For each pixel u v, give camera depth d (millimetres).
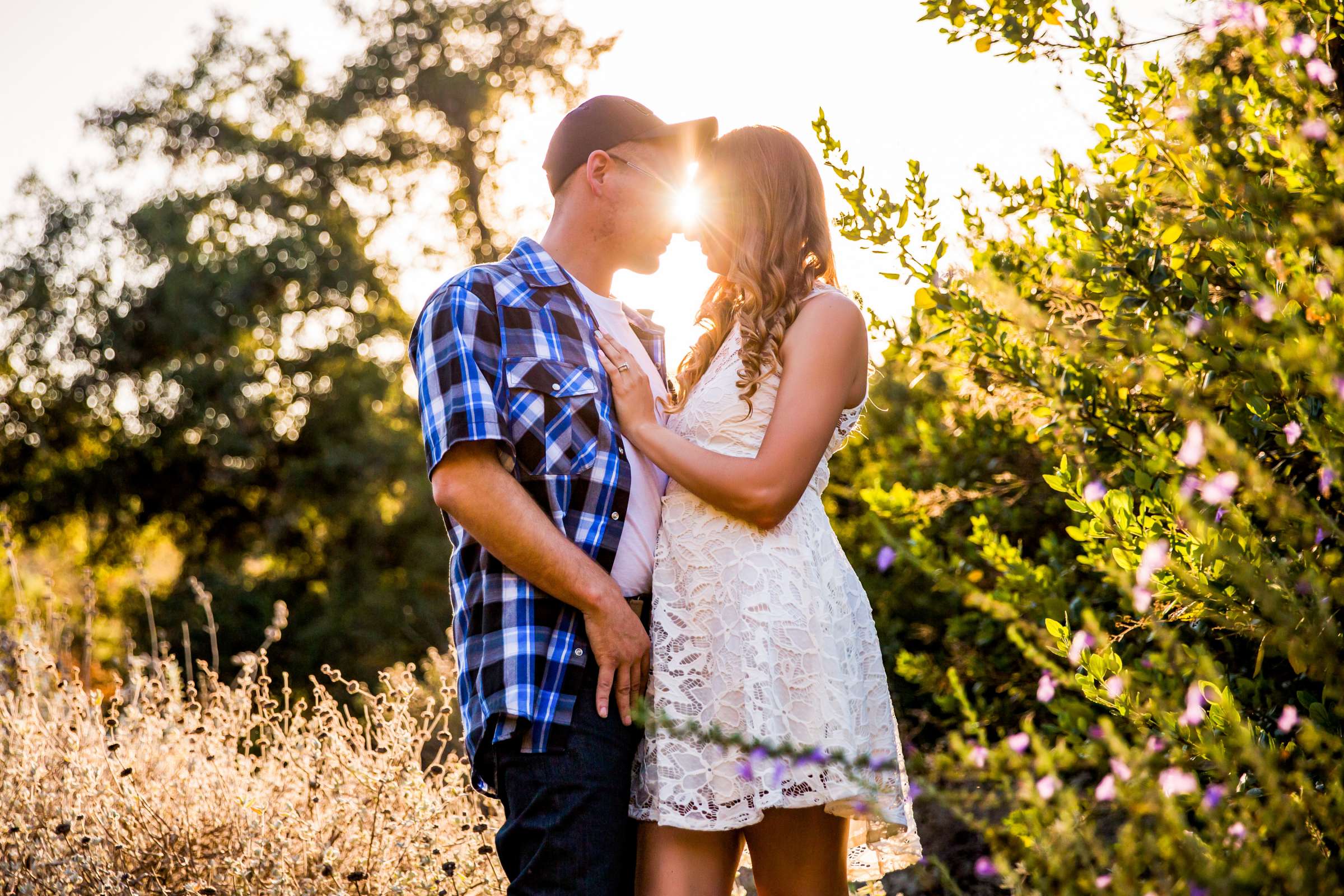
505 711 1888
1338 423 1380
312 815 2822
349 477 17797
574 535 1960
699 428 2076
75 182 18422
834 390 1999
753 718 1863
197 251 18094
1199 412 1363
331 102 18609
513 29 18719
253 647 16469
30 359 18109
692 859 1924
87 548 18844
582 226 2229
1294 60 1695
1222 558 1393
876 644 2146
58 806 2721
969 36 2199
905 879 3090
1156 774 1362
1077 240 2129
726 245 2135
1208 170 1736
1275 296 1408
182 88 18984
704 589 1973
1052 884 1286
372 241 19281
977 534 2352
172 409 17766
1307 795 1264
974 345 2129
